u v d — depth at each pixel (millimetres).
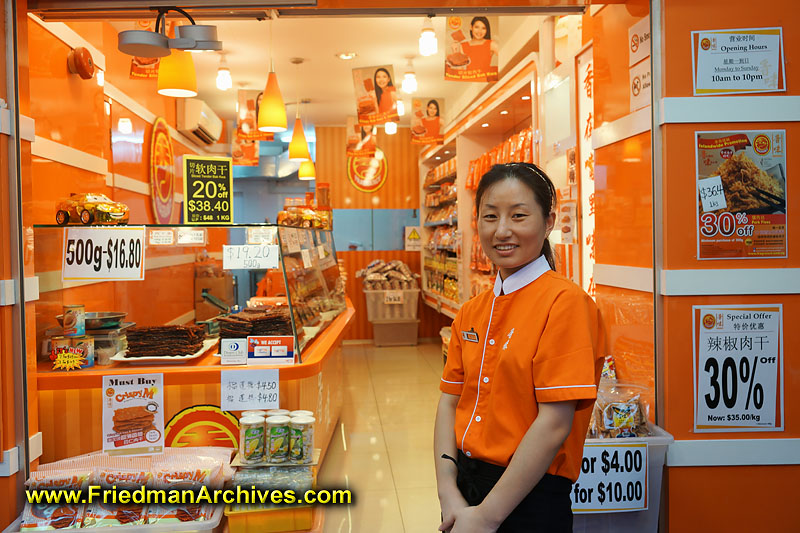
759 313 2514
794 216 2510
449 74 4934
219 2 2625
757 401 2520
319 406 4031
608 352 3078
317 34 6129
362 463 4566
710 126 2510
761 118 2504
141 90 6398
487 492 1603
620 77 2863
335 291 5469
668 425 2518
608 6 2969
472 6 2930
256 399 3059
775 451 2514
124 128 5777
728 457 2510
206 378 3061
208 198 3717
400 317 10047
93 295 3781
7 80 2467
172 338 3193
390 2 2850
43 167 3645
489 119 6660
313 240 4699
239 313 3438
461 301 7664
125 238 3100
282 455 2910
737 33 2508
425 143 7816
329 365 4730
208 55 6758
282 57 6879
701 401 2516
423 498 3934
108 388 2918
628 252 2811
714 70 2510
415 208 10820
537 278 1668
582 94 3900
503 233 1638
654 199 2535
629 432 2525
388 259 10812
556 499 1598
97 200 3191
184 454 2910
